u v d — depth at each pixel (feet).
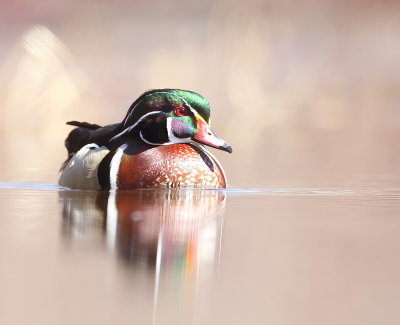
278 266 26.76
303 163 59.41
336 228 33.19
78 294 23.25
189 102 42.70
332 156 64.39
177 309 22.12
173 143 43.11
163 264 26.78
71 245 29.12
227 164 58.34
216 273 25.86
